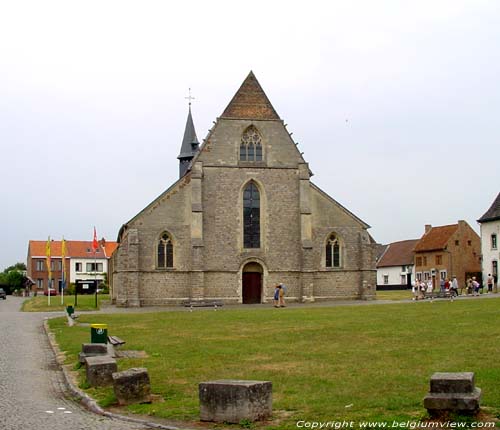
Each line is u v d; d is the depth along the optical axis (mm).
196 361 21500
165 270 61656
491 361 18953
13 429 12812
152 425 13133
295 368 19297
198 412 13984
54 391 17625
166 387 17031
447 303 49000
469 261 105625
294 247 63969
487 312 37094
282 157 64562
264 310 49625
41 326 40562
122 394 15117
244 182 63625
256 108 64812
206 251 62531
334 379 17172
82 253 144750
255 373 18562
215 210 63000
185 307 59125
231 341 27391
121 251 61188
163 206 62250
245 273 63531
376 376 17281
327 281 64188
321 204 64875
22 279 140625
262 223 63875
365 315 39469
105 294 101812
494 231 86000
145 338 29750
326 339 26703
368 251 64438
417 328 29625
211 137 63719
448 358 19875
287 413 13625
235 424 12953
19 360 23906
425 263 110750
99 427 13000
